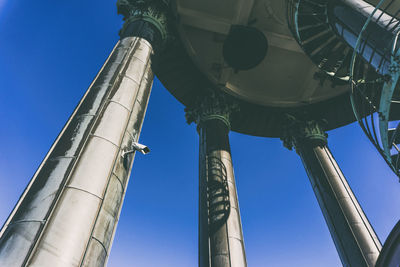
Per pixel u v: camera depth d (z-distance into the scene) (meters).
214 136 23.48
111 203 8.45
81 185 7.88
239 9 24.83
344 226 19.06
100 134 9.52
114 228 8.45
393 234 10.50
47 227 6.70
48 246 6.38
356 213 19.58
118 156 9.52
